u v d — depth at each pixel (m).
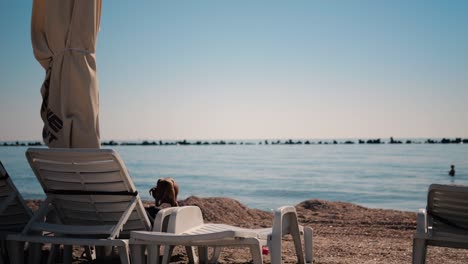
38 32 4.75
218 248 5.14
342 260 5.41
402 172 47.88
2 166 4.11
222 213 9.92
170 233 3.83
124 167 3.90
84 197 4.21
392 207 22.31
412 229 8.66
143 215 4.16
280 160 78.75
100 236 4.31
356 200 25.36
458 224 4.05
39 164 4.19
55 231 4.01
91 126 4.39
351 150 147.25
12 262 4.08
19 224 4.45
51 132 4.48
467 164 63.19
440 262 5.62
